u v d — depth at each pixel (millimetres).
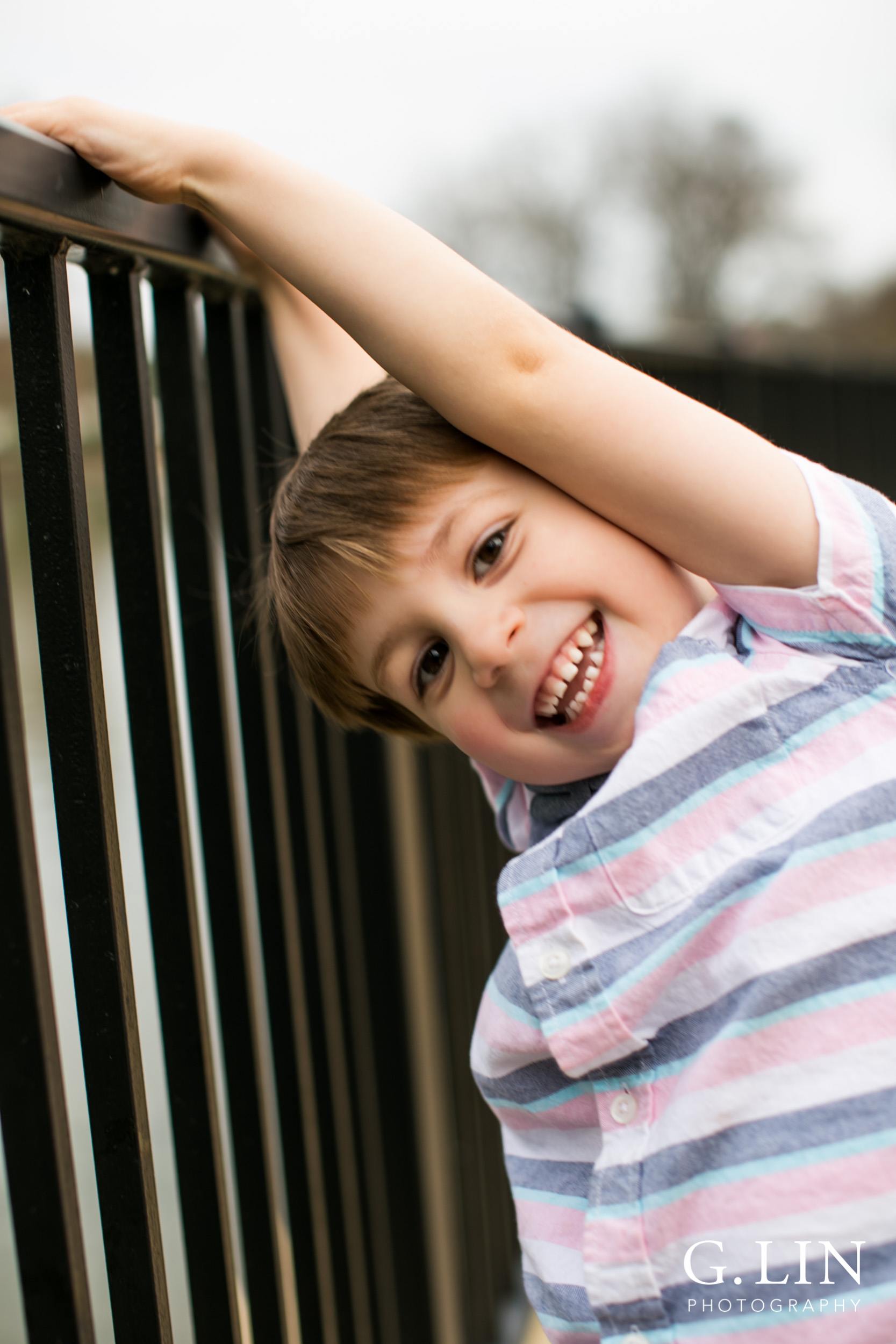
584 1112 902
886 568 868
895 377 3264
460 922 1806
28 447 729
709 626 922
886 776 839
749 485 865
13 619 638
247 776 1122
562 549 879
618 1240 815
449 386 858
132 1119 741
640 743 865
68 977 2518
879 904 803
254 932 1649
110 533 872
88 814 734
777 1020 792
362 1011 1467
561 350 869
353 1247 1275
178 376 996
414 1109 1614
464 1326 1715
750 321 7438
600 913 868
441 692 926
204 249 961
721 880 834
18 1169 638
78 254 797
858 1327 735
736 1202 774
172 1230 2156
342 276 855
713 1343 772
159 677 873
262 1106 1015
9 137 657
